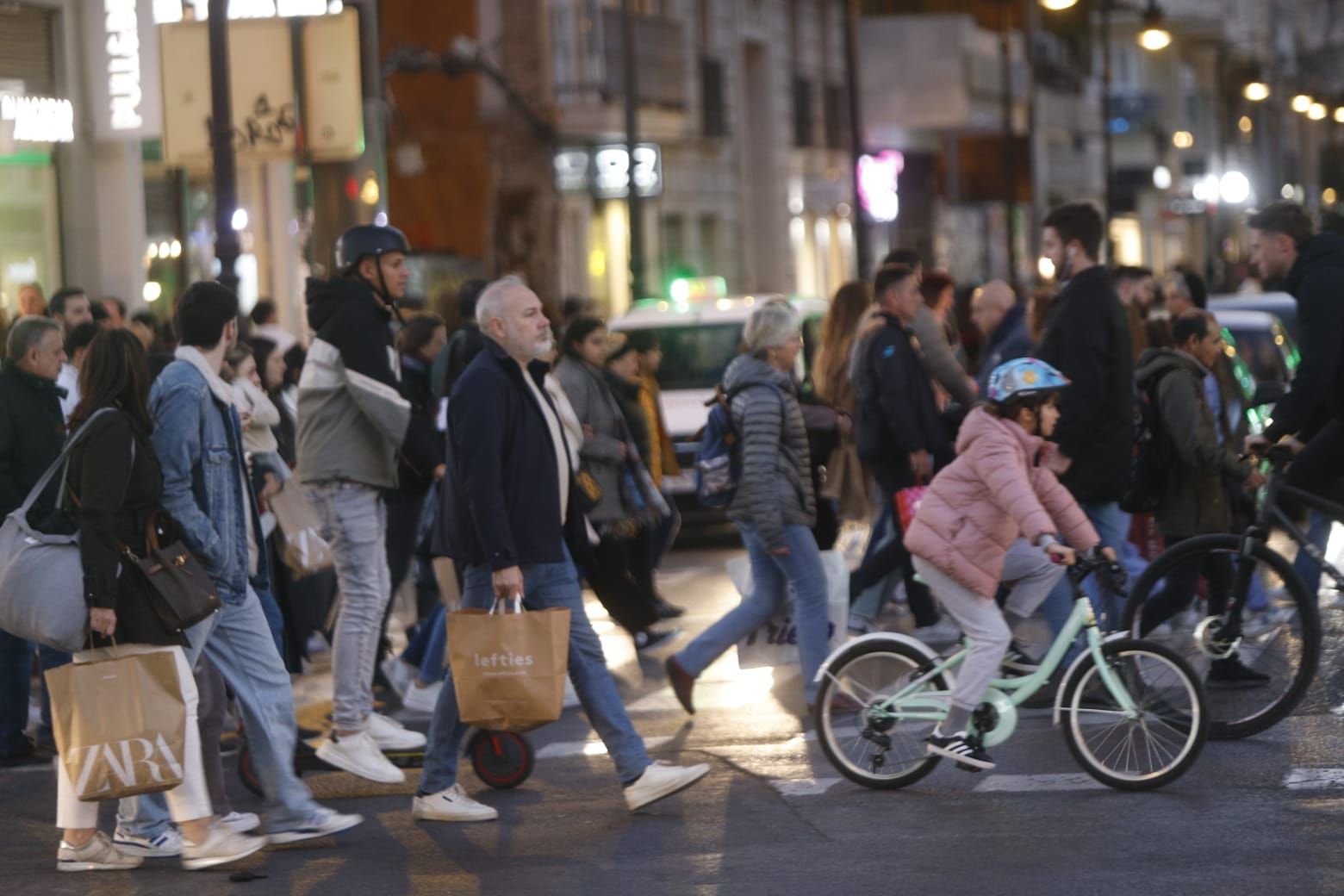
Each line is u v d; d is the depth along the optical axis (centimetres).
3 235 4253
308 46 3778
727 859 1577
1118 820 1636
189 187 5191
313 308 1942
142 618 1570
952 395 2694
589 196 7819
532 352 1716
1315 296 1984
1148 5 7644
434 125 7456
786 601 2178
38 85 4362
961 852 1563
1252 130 16750
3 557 1573
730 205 8869
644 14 8038
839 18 9994
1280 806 1655
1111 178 8838
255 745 1664
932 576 1770
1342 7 18538
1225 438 2669
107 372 1588
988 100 9800
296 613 2302
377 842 1691
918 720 1780
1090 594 2023
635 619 1919
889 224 10325
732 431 2127
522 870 1577
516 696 1683
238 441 1667
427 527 2362
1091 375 2053
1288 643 1897
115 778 1559
